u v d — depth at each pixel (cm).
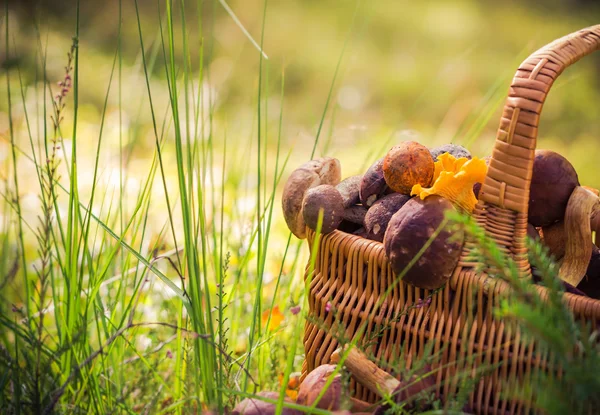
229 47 488
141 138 315
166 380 164
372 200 152
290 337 174
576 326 128
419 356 143
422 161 146
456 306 141
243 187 241
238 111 368
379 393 137
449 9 635
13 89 308
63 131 297
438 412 132
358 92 464
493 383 139
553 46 140
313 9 607
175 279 190
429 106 451
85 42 485
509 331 136
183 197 144
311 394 141
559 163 148
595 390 123
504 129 139
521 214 139
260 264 158
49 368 143
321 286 152
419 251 139
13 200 153
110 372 159
